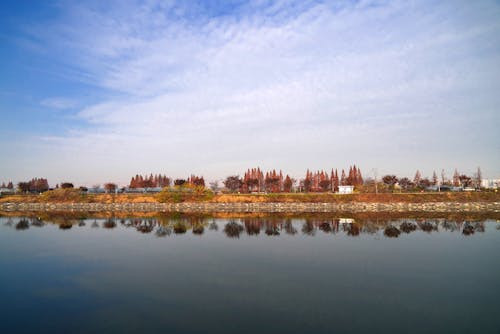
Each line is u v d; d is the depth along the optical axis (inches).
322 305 598.2
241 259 954.1
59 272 836.6
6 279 781.3
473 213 2373.3
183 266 879.7
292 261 927.7
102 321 537.3
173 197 3361.2
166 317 548.1
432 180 4495.6
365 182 4178.2
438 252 1040.8
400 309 582.6
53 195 3683.6
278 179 4242.1
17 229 1664.6
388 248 1104.8
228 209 2960.1
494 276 779.4
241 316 549.3
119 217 2269.9
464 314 561.3
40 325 526.6
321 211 2667.3
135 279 765.9
